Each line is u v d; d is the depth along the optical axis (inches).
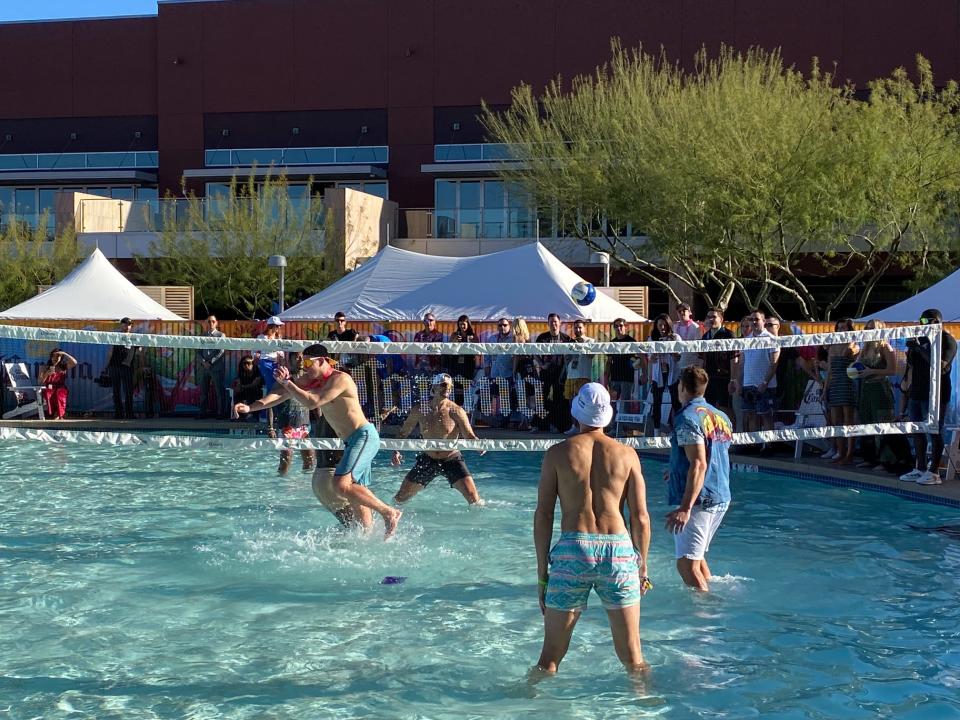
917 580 305.3
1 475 510.6
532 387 461.4
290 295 1219.9
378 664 231.3
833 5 1332.4
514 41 1444.4
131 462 559.2
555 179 1088.2
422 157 1475.1
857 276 1021.2
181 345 374.0
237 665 230.7
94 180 1517.0
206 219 1248.2
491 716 201.9
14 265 1220.5
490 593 289.3
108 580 302.4
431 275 772.6
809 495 451.5
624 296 915.4
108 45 1569.9
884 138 916.0
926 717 201.9
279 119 1520.7
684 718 201.0
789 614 270.2
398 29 1481.3
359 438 350.0
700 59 1371.8
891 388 488.7
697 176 938.1
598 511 211.3
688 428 274.1
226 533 367.9
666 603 279.4
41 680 221.5
